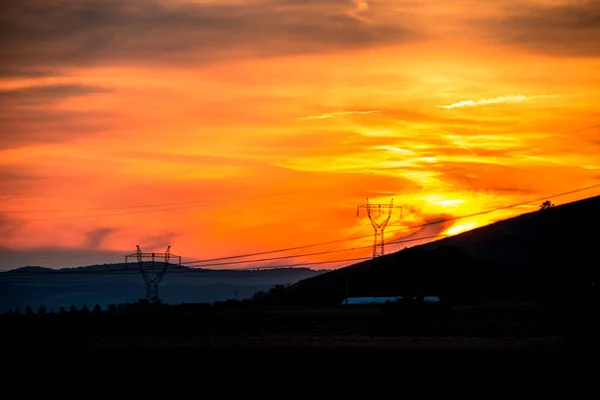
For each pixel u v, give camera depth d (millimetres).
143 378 71500
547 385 65312
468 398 62094
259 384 68000
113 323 140125
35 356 83875
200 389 66812
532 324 121000
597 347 83938
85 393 66750
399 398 62438
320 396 63625
